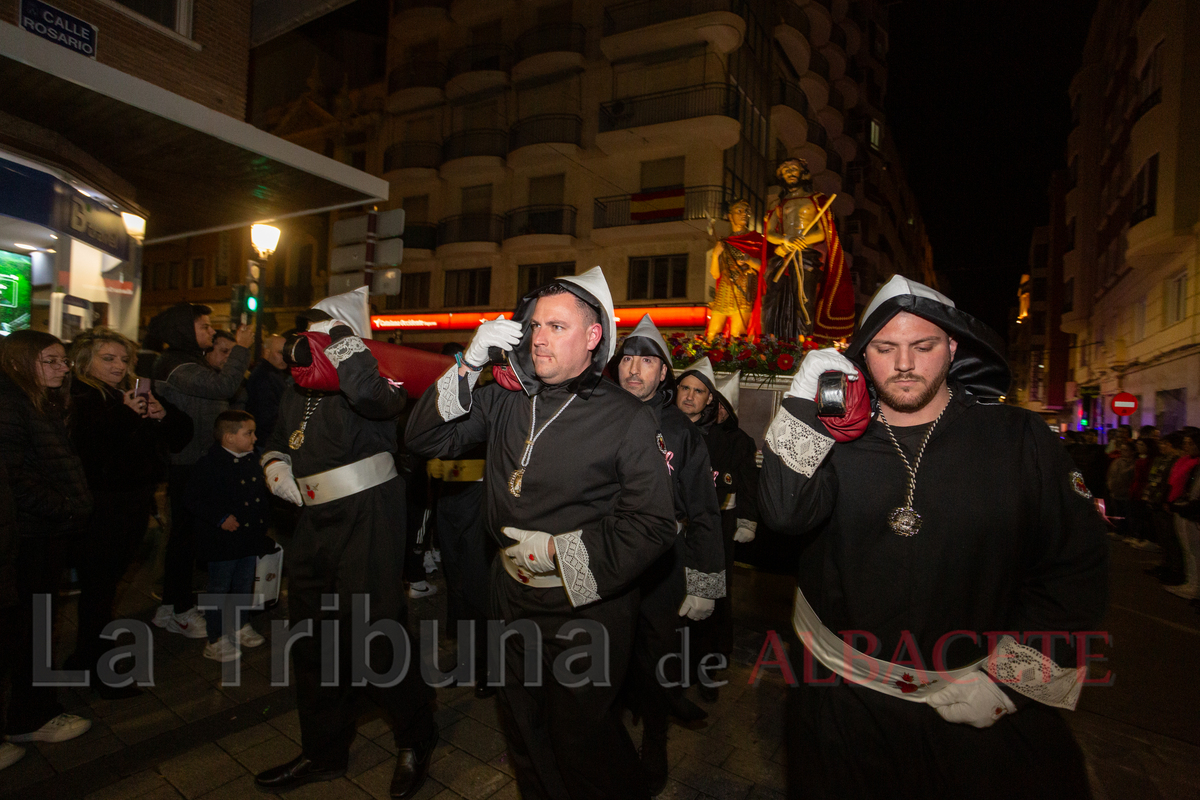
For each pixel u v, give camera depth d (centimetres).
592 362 199
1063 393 3250
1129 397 1716
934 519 152
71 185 596
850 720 159
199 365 440
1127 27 1866
